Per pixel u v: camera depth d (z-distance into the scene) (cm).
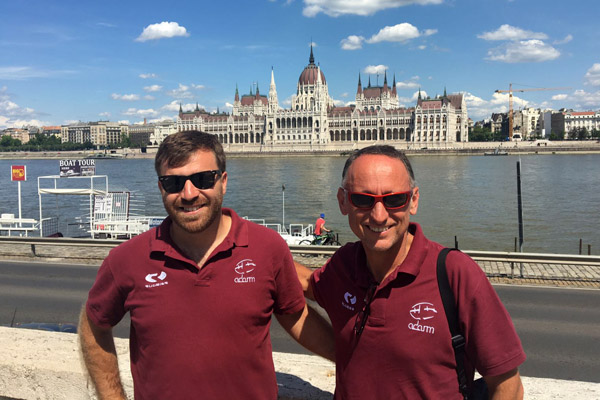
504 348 89
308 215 1475
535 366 269
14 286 444
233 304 96
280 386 118
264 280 99
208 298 96
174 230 103
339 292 102
